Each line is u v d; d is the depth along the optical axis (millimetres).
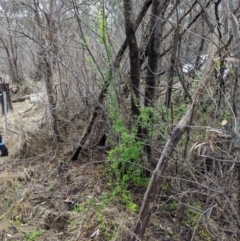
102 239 2748
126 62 3672
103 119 3984
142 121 3172
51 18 4137
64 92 4695
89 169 3945
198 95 2338
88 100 4379
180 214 2969
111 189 3439
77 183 3697
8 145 4883
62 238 2869
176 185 3018
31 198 3510
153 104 3117
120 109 3402
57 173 4047
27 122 5328
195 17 3174
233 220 2494
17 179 3963
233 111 2396
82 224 2938
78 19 3301
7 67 10188
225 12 2482
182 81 2678
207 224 2459
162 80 3932
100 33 3209
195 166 2850
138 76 3172
